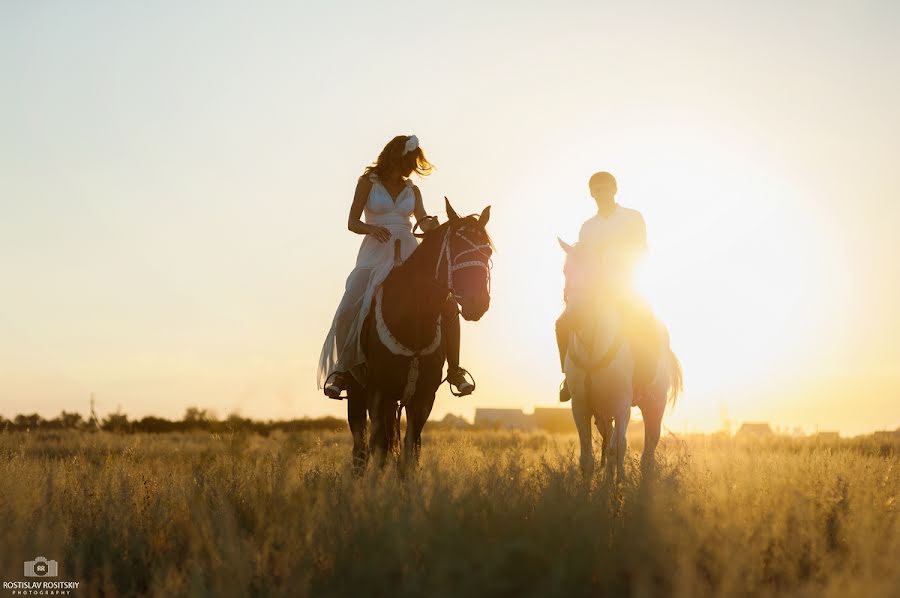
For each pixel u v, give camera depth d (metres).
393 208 9.98
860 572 5.55
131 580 5.89
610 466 8.48
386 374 9.14
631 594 5.22
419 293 9.01
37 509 7.05
